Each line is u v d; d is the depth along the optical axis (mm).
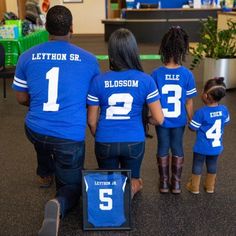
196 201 2430
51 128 1975
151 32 10289
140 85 2020
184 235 2084
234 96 4934
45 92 1971
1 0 8820
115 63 2027
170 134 2408
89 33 12594
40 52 1987
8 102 4793
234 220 2227
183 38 2270
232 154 3145
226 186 2619
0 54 4672
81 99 2018
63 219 2215
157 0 11070
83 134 2039
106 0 12320
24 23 5742
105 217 2092
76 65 1988
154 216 2264
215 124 2320
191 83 2332
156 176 2779
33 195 2514
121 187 2068
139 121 2119
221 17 6371
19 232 2123
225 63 5051
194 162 2451
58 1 11844
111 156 2139
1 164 3004
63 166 2057
